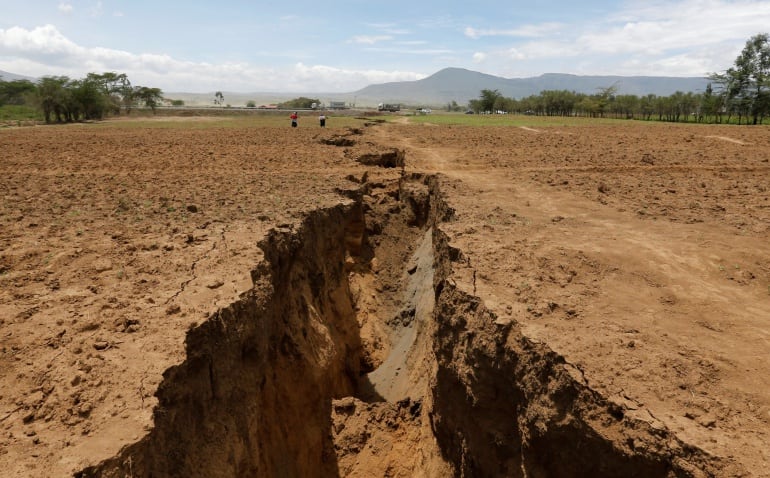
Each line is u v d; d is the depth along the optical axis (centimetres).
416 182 2323
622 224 1291
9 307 758
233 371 783
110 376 604
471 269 937
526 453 655
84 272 903
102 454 487
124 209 1373
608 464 546
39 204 1430
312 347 1188
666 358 638
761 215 1382
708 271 963
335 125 5288
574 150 3023
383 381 1503
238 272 905
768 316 784
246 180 1894
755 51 6838
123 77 9994
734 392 575
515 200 1603
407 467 1089
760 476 452
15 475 454
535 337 677
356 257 1922
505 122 6162
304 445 1077
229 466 721
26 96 7694
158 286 844
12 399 561
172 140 3462
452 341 859
